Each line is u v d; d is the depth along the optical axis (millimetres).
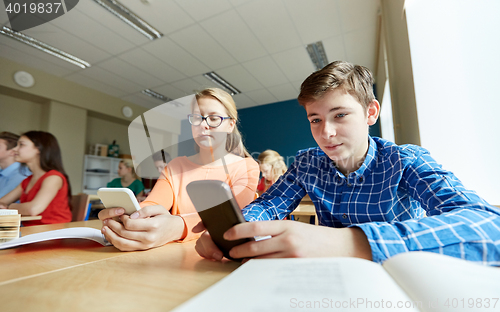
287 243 272
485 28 1005
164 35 2648
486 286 159
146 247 410
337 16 2385
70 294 216
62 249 429
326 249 273
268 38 2715
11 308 186
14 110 3479
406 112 1323
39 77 3410
